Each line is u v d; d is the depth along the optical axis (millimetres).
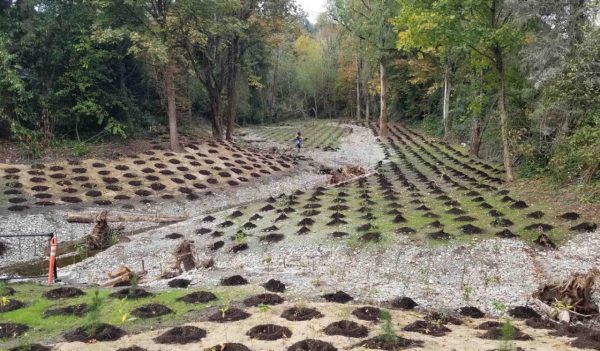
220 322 6961
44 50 20812
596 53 13547
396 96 46219
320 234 12930
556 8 14742
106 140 23062
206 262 11172
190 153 23922
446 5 15594
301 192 19547
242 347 5949
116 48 23828
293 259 11422
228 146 26984
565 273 9609
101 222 13680
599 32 13656
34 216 14945
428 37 16578
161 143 24297
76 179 18266
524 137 18141
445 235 11938
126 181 19141
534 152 16719
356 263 10875
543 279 9422
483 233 12031
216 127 29625
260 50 36188
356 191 18859
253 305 7738
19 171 17781
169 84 23531
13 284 9219
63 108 21547
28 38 20078
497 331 6539
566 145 14164
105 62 23422
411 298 8461
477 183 18266
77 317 7266
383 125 39719
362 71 51688
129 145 23078
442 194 17109
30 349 6035
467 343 6117
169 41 22766
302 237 12852
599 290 8727
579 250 10719
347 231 12969
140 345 6152
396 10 32031
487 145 25203
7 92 19297
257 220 15062
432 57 33469
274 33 29641
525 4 14820
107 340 6352
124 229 15109
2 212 14812
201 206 18281
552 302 7895
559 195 14062
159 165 21359
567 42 14453
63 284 9664
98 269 11531
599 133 12602
